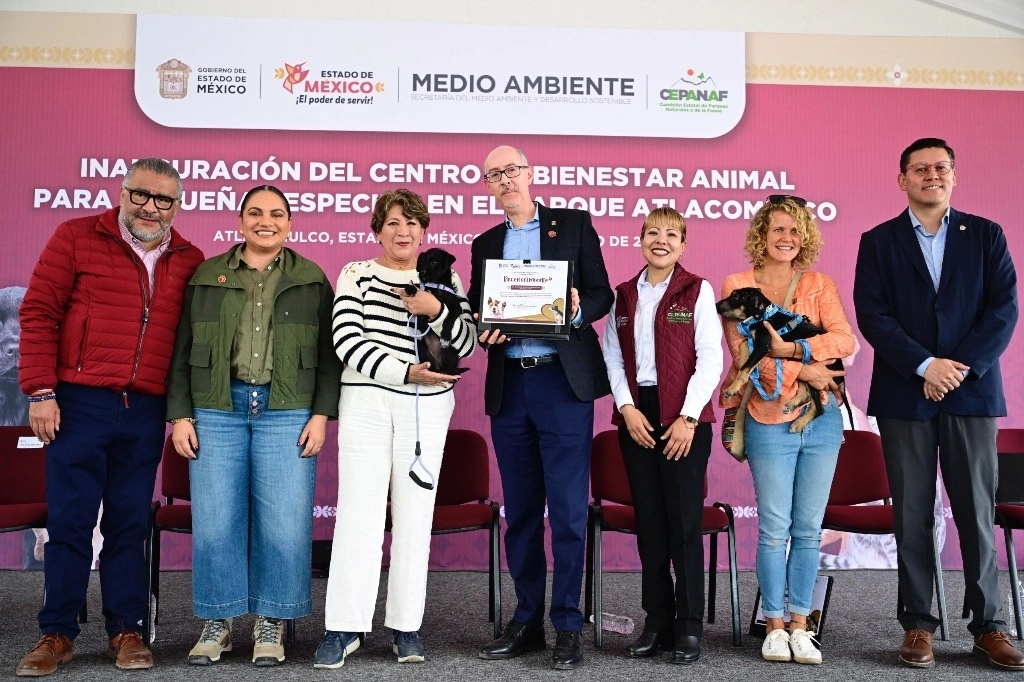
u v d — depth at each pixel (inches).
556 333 116.1
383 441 117.1
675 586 123.9
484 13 199.0
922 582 123.0
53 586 114.2
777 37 202.5
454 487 155.3
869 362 197.5
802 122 201.5
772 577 124.0
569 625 118.6
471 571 189.8
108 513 119.3
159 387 118.2
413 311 115.0
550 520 121.6
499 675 112.5
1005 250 125.7
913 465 124.2
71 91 193.3
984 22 204.4
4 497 149.1
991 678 112.9
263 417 118.0
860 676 113.6
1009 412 196.1
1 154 191.3
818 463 124.6
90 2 194.4
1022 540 192.4
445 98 197.3
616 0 200.8
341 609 115.3
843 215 200.2
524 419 121.9
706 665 118.5
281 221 120.3
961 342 122.6
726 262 199.0
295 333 118.6
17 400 187.6
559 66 199.2
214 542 116.3
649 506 124.4
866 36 203.3
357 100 196.4
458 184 196.9
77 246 115.9
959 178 201.5
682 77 200.7
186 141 194.1
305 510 119.0
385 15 197.9
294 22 196.7
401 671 114.0
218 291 118.7
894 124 202.1
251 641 130.4
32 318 113.5
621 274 197.6
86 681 108.3
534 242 124.9
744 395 128.0
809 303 126.6
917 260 126.5
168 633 135.8
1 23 192.9
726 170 199.9
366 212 195.5
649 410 123.6
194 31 195.5
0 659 118.5
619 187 198.4
